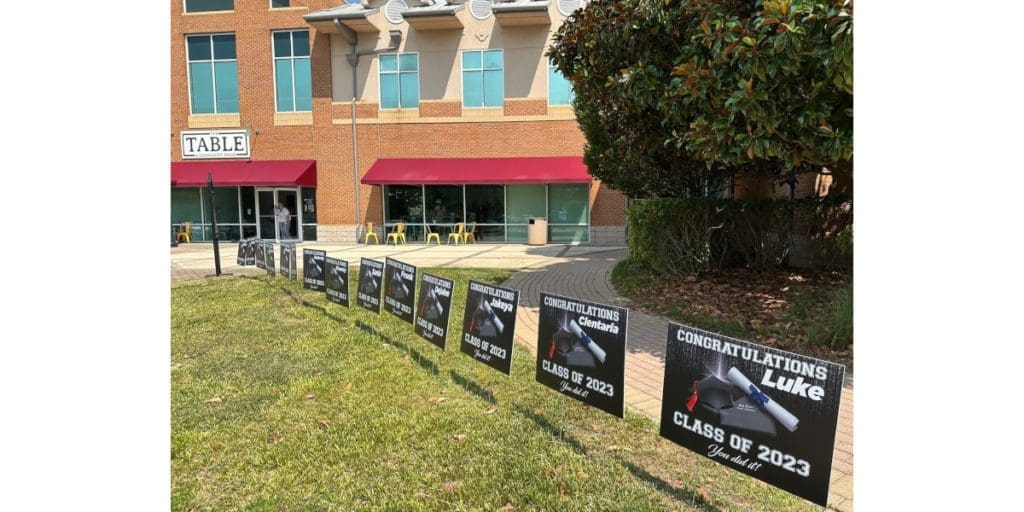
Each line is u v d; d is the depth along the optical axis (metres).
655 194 11.27
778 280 9.04
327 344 6.03
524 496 2.96
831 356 5.29
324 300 8.71
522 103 19.75
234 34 21.23
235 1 20.97
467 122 20.08
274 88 21.19
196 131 21.38
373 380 4.80
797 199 10.09
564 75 8.68
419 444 3.59
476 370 5.05
